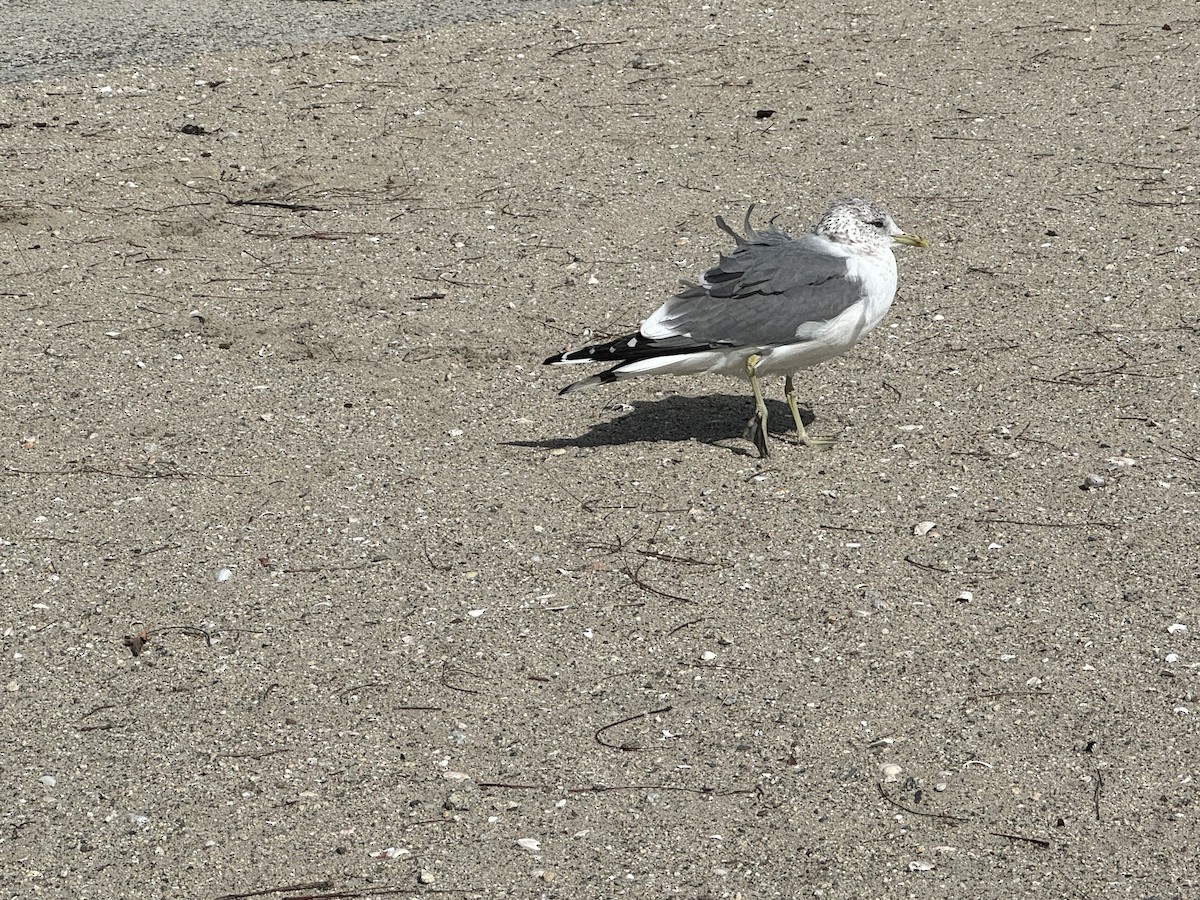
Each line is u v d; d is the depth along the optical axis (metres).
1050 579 2.53
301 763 2.34
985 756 2.32
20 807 2.29
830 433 2.81
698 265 3.24
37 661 2.46
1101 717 2.36
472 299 3.16
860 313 2.73
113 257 3.28
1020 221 3.34
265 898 2.21
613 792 2.30
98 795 2.31
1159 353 2.95
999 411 2.84
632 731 2.36
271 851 2.25
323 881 2.22
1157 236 3.27
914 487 2.69
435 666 2.44
